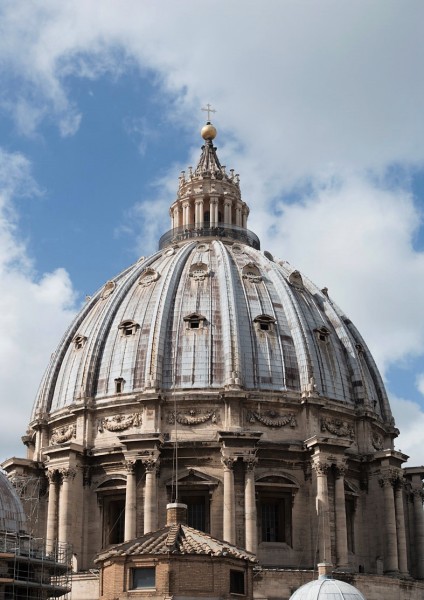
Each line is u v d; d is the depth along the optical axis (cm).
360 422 9594
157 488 8600
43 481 9412
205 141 12538
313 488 8719
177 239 11619
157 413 8969
